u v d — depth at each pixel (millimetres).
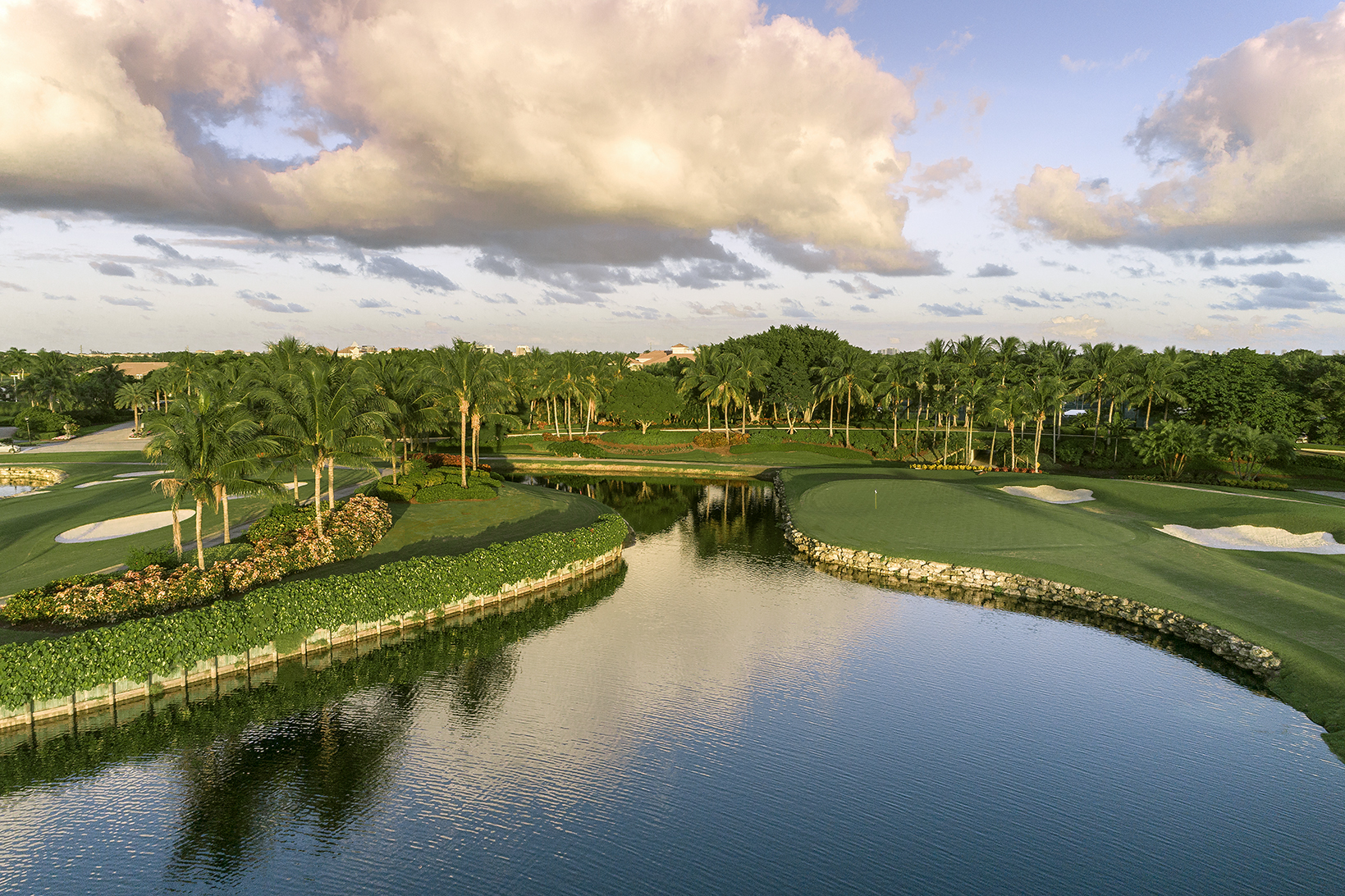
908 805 23188
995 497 63531
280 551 41312
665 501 82562
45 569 40031
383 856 20750
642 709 30031
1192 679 32250
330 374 53375
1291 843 20922
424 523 56688
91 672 28656
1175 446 85938
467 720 29047
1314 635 33281
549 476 103750
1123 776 24703
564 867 20234
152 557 38000
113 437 129000
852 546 53500
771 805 23266
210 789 24109
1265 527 52844
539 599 44812
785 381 133500
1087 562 46500
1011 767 25359
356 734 27844
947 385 109125
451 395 71312
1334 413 104062
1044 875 19828
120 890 19281
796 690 31781
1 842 21344
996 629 39031
